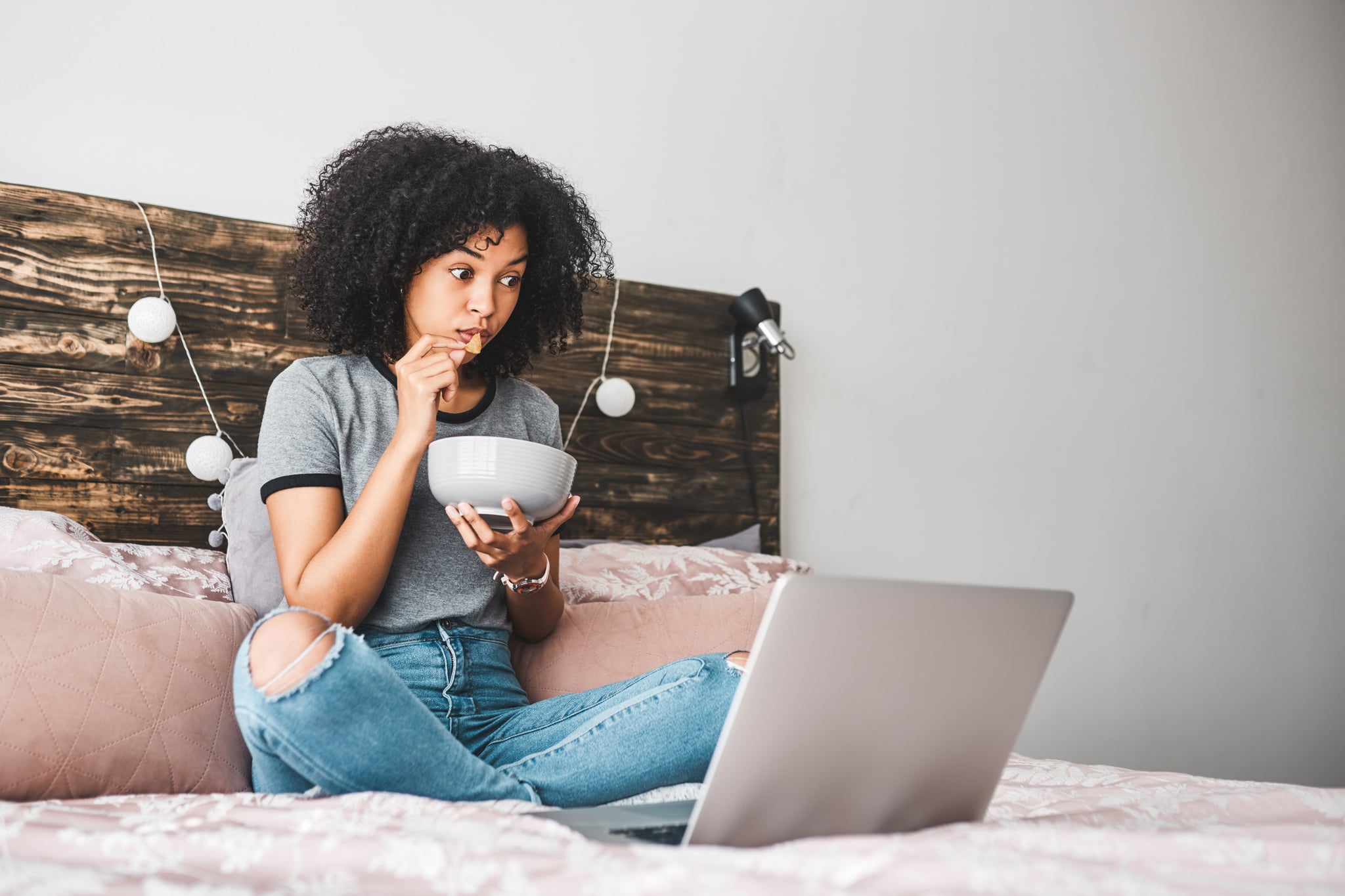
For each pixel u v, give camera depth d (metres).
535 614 1.47
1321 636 3.45
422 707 1.02
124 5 2.02
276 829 0.84
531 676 1.51
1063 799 1.21
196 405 1.94
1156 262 3.29
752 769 0.80
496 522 1.21
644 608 1.66
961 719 0.91
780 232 2.65
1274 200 3.60
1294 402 3.53
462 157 1.45
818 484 2.63
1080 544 3.01
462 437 1.17
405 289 1.44
